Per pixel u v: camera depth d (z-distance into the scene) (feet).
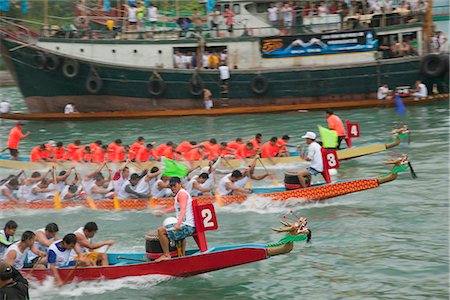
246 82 207.92
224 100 209.46
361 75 207.72
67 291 76.33
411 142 156.35
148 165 138.62
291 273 81.71
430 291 74.90
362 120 188.34
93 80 208.13
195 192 108.17
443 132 165.07
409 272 80.43
